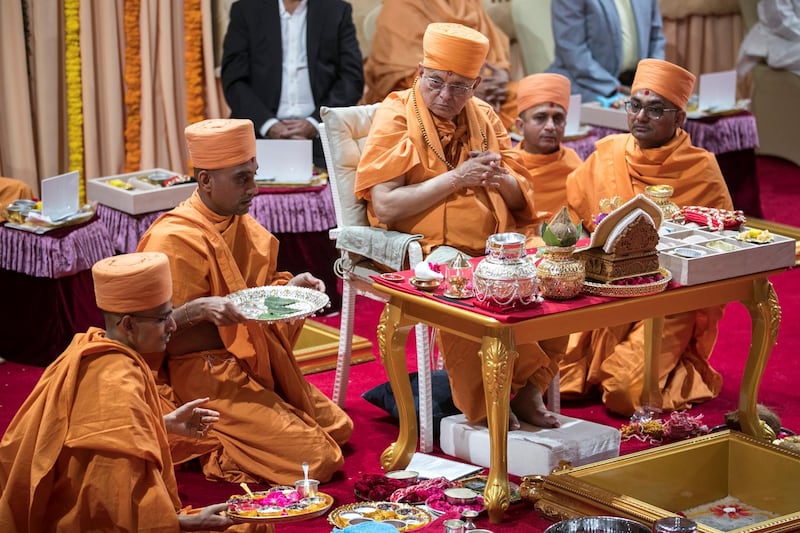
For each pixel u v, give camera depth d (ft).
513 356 13.07
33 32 24.07
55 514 11.57
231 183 14.92
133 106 25.30
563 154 19.86
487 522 13.47
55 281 18.94
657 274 14.02
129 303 11.86
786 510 13.87
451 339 15.25
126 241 20.49
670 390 17.42
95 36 24.81
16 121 24.20
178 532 11.32
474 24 26.63
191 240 14.69
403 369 14.85
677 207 16.94
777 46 31.96
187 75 25.84
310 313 14.55
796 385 18.34
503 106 26.61
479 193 16.17
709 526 12.89
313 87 24.34
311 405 15.62
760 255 14.84
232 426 14.88
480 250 16.17
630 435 16.33
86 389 11.43
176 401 15.02
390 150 15.99
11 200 21.03
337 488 14.70
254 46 24.22
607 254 13.65
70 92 24.67
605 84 28.07
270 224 21.09
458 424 15.56
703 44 33.32
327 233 21.75
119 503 11.27
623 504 12.83
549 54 29.43
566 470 13.70
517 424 15.35
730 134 26.35
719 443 14.42
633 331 17.61
